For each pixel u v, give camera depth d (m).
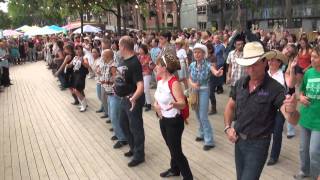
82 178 6.09
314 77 4.80
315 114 4.82
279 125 6.00
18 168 6.70
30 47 31.81
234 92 3.97
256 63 3.57
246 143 3.78
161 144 7.52
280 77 5.87
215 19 54.81
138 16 49.91
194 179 5.77
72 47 11.52
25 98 13.68
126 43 5.94
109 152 7.23
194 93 6.93
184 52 9.55
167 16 62.09
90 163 6.72
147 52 10.25
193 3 62.53
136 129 6.33
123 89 6.11
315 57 4.71
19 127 9.49
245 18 45.25
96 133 8.58
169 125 5.20
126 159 6.80
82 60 10.73
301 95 4.95
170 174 5.89
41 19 65.12
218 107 10.55
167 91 5.14
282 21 43.41
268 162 6.15
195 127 8.60
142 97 6.19
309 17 40.72
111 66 7.44
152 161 6.61
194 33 18.69
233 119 4.04
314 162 4.87
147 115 9.97
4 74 16.64
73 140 8.14
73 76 11.11
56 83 17.19
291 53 6.95
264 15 46.50
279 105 3.57
